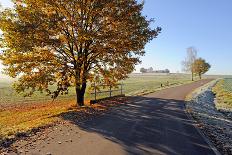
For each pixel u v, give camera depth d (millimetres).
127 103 28422
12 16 20734
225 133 15664
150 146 11297
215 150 10992
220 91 57031
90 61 25031
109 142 11766
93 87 27531
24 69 21438
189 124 17000
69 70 22750
